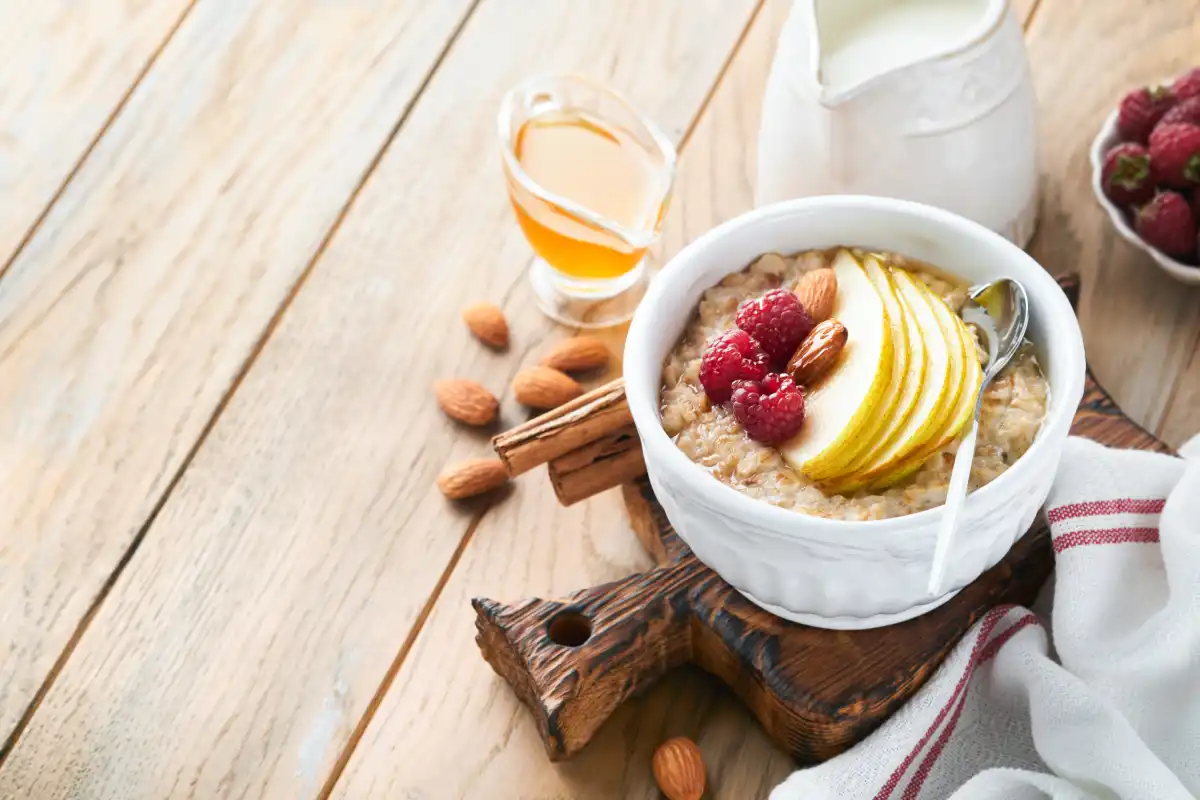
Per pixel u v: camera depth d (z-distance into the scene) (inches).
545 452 29.9
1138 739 27.9
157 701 30.5
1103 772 27.9
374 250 34.7
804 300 28.7
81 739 30.3
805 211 29.0
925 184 31.9
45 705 30.6
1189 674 28.4
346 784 29.7
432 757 29.8
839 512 26.9
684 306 29.1
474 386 32.7
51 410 33.4
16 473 32.8
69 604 31.4
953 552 27.0
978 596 29.1
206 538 31.9
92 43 37.4
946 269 29.1
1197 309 32.7
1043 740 28.5
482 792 29.5
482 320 33.4
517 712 30.2
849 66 31.9
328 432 32.8
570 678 28.7
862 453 27.2
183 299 34.4
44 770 30.1
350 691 30.4
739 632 28.9
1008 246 28.4
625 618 29.1
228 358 33.7
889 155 31.6
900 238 29.1
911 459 27.1
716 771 29.6
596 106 33.7
